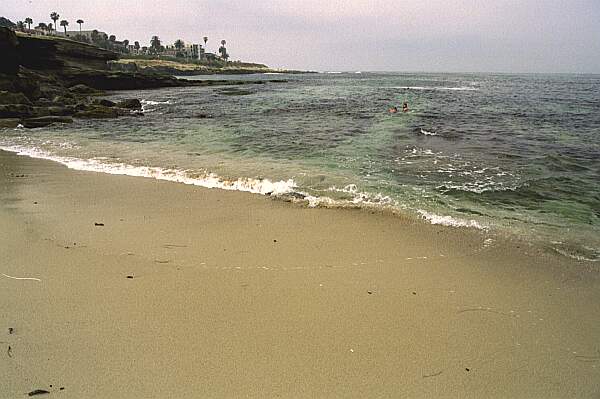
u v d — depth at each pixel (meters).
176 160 13.16
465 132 18.75
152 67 143.62
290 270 6.02
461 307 5.10
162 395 3.70
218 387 3.80
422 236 7.22
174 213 8.41
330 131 19.14
